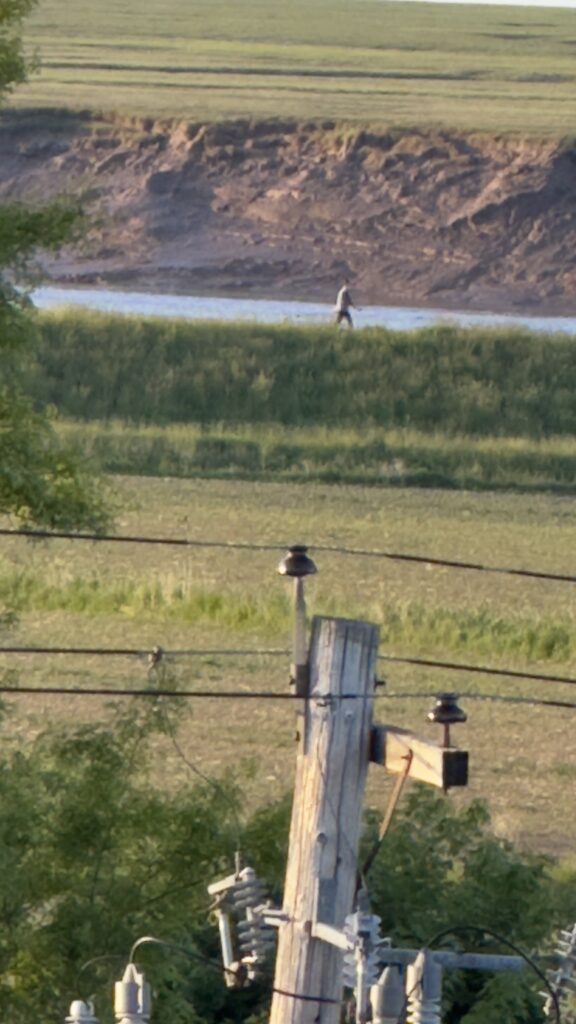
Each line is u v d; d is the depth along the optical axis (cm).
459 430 11069
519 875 3073
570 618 6347
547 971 2822
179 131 18825
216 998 2941
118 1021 2369
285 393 11119
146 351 11219
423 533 8019
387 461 9919
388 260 17000
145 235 16988
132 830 3109
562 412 11300
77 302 13888
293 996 2173
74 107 19800
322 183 18062
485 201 17525
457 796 4281
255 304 14875
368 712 2178
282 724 4753
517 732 4919
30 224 3177
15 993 2953
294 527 7888
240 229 17412
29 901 3052
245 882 2539
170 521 7838
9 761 3366
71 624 5725
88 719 4550
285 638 5697
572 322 15400
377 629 2183
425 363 11512
